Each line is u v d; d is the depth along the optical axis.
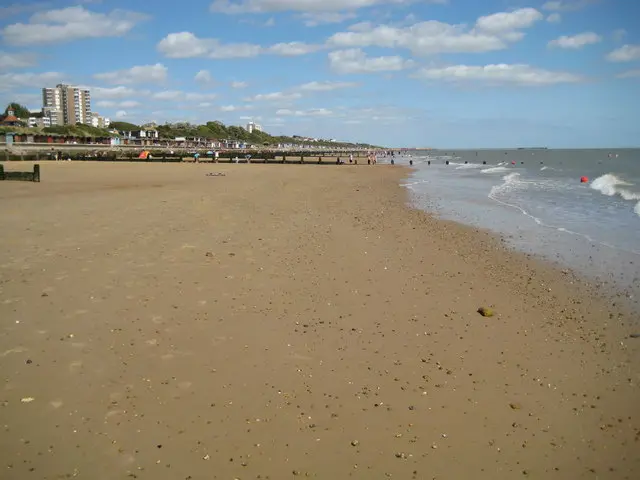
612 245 15.53
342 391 6.54
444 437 5.65
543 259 13.87
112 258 11.70
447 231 17.89
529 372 7.30
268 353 7.48
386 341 8.16
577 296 10.73
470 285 11.38
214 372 6.82
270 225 17.22
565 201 26.59
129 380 6.46
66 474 4.73
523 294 10.86
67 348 7.18
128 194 24.17
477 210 23.41
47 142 82.19
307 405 6.16
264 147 176.50
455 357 7.70
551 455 5.41
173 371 6.77
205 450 5.20
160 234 14.55
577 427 5.95
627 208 23.59
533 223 19.67
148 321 8.29
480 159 115.25
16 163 52.78
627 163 78.06
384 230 17.67
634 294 10.83
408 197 29.08
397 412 6.11
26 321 7.96
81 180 32.91
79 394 6.07
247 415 5.88
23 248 12.18
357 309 9.52
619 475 5.11
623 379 7.12
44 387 6.16
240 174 44.69
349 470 5.02
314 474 4.93
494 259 13.81
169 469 4.88
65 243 12.88
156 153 83.69
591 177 45.72
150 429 5.49
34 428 5.37
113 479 4.70
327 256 13.30
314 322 8.77
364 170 61.41
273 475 4.88
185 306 9.05
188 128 180.62
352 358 7.50
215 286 10.22
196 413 5.85
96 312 8.49
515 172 56.09
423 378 7.00
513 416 6.14
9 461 4.84
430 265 13.01
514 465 5.22
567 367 7.48
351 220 19.61
